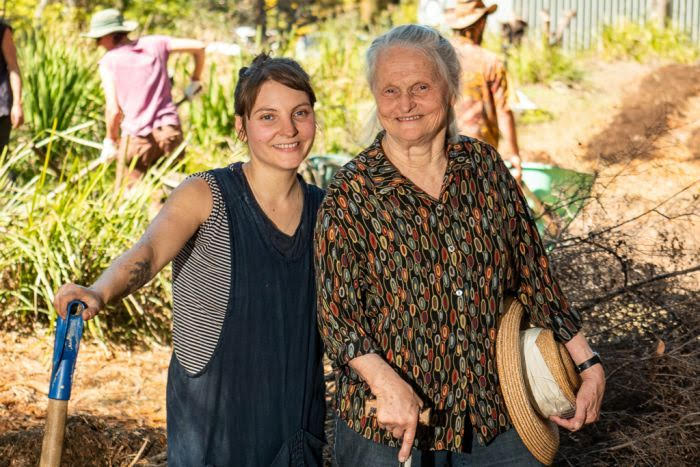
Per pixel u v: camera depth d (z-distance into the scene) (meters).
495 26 15.31
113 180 7.27
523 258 2.70
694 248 4.47
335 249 2.51
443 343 2.53
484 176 2.61
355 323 2.51
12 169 7.25
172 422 2.73
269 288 2.69
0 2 12.34
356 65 11.32
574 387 2.71
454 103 2.63
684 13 15.18
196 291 2.70
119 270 2.48
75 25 12.84
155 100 7.28
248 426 2.70
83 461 3.96
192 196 2.67
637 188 5.59
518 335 2.62
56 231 5.37
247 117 2.72
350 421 2.61
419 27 2.62
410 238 2.52
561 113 11.42
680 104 11.05
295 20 15.41
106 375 4.87
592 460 3.58
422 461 2.55
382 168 2.56
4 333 5.18
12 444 3.88
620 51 13.77
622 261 4.04
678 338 3.87
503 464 2.59
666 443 3.47
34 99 8.29
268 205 2.73
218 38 14.17
